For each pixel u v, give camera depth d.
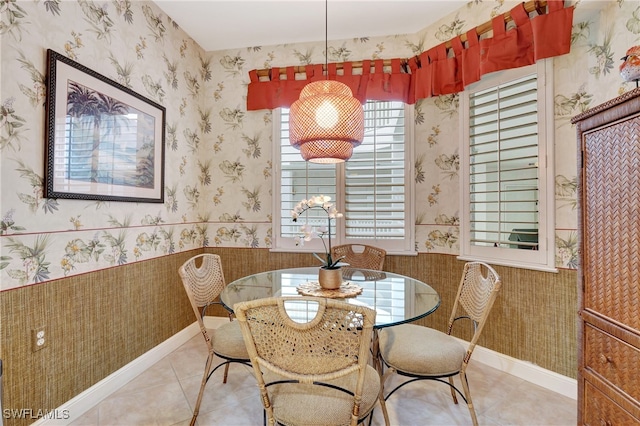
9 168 1.42
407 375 1.51
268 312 1.08
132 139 2.12
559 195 1.99
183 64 2.73
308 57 2.93
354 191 2.81
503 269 2.24
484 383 2.06
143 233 2.25
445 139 2.58
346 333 1.06
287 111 2.94
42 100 1.55
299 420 1.12
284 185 2.94
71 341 1.72
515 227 2.18
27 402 1.51
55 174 1.60
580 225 1.39
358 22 2.63
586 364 1.36
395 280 2.00
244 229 3.01
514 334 2.18
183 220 2.72
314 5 2.42
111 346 1.98
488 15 2.29
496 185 2.27
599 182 1.29
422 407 1.79
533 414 1.74
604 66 1.81
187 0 2.35
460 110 2.47
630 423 1.15
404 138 2.72
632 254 1.15
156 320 2.38
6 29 1.40
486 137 2.34
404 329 1.80
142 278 2.24
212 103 3.03
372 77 2.71
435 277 2.63
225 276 3.01
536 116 2.07
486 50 2.20
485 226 2.35
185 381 2.08
